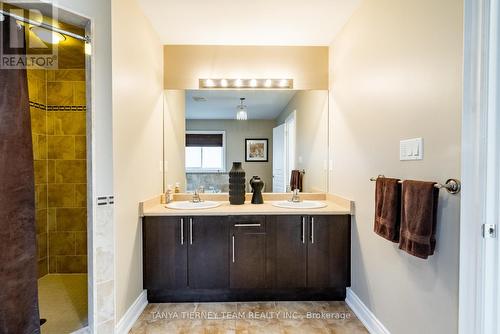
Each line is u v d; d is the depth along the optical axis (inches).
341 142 103.3
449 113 51.4
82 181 117.5
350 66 94.6
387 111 71.6
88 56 69.5
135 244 87.6
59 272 118.2
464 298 47.6
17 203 63.4
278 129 122.9
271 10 89.7
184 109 117.1
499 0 44.2
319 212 94.6
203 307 93.7
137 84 88.0
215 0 84.0
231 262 94.8
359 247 88.8
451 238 51.3
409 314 63.6
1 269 61.2
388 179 67.6
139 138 90.2
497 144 44.3
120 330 76.9
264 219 94.8
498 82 44.2
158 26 100.4
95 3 69.6
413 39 61.4
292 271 95.5
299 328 82.4
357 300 89.8
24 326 64.4
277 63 116.6
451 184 50.3
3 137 61.4
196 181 119.0
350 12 91.1
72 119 116.6
